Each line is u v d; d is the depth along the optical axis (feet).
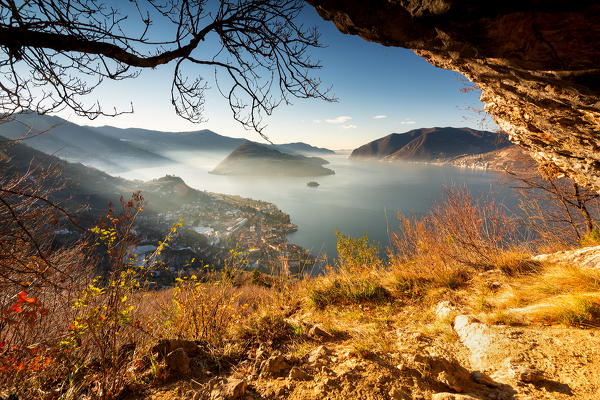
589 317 7.73
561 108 7.01
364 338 9.05
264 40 7.47
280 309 13.58
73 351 7.98
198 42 6.45
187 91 7.73
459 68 6.68
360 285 14.52
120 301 7.60
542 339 7.32
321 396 5.73
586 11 2.86
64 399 6.19
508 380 5.96
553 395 5.25
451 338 8.56
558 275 11.31
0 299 7.26
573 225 21.76
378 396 5.60
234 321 10.83
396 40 4.65
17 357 6.99
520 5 3.10
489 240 15.65
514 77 5.75
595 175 11.50
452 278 14.07
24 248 6.63
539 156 16.01
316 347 8.70
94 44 4.85
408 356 7.21
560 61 3.91
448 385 5.81
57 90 5.35
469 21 3.51
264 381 6.61
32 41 4.49
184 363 7.18
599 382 5.29
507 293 11.21
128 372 7.11
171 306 10.29
